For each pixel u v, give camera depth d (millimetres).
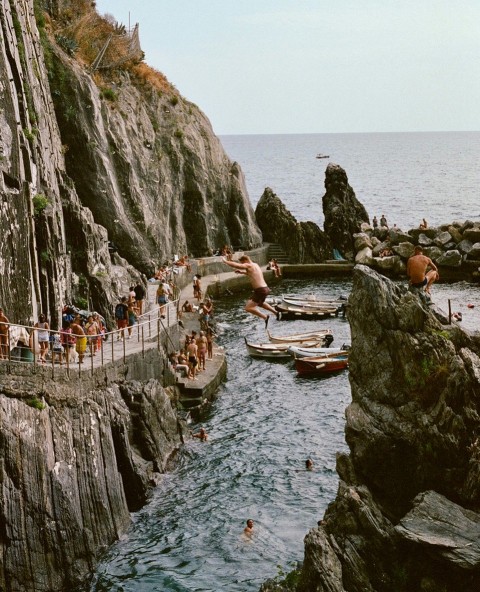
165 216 75562
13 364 28750
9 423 26969
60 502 27672
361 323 25375
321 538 22953
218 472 36688
